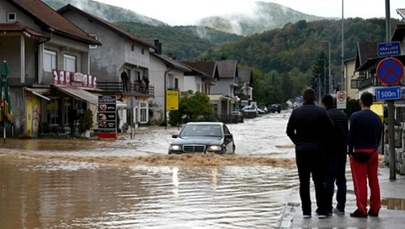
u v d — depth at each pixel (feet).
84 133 131.44
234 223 33.14
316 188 32.81
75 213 36.29
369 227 29.99
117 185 49.24
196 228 31.78
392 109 49.44
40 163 68.80
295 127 32.83
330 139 33.12
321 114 32.14
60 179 53.31
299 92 612.70
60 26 148.56
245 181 52.44
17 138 122.11
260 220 33.99
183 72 275.18
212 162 68.13
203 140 74.23
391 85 47.98
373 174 33.14
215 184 50.19
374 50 239.09
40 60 132.36
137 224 32.96
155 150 96.07
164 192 45.27
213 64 342.44
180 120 209.36
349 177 54.44
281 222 31.91
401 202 38.40
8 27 124.57
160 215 35.63
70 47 151.23
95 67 193.47
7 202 40.42
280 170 62.13
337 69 483.51
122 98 181.47
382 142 76.79
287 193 44.80
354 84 281.74
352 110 161.89
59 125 142.10
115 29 190.49
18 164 67.36
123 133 152.87
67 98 146.30
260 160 71.92
